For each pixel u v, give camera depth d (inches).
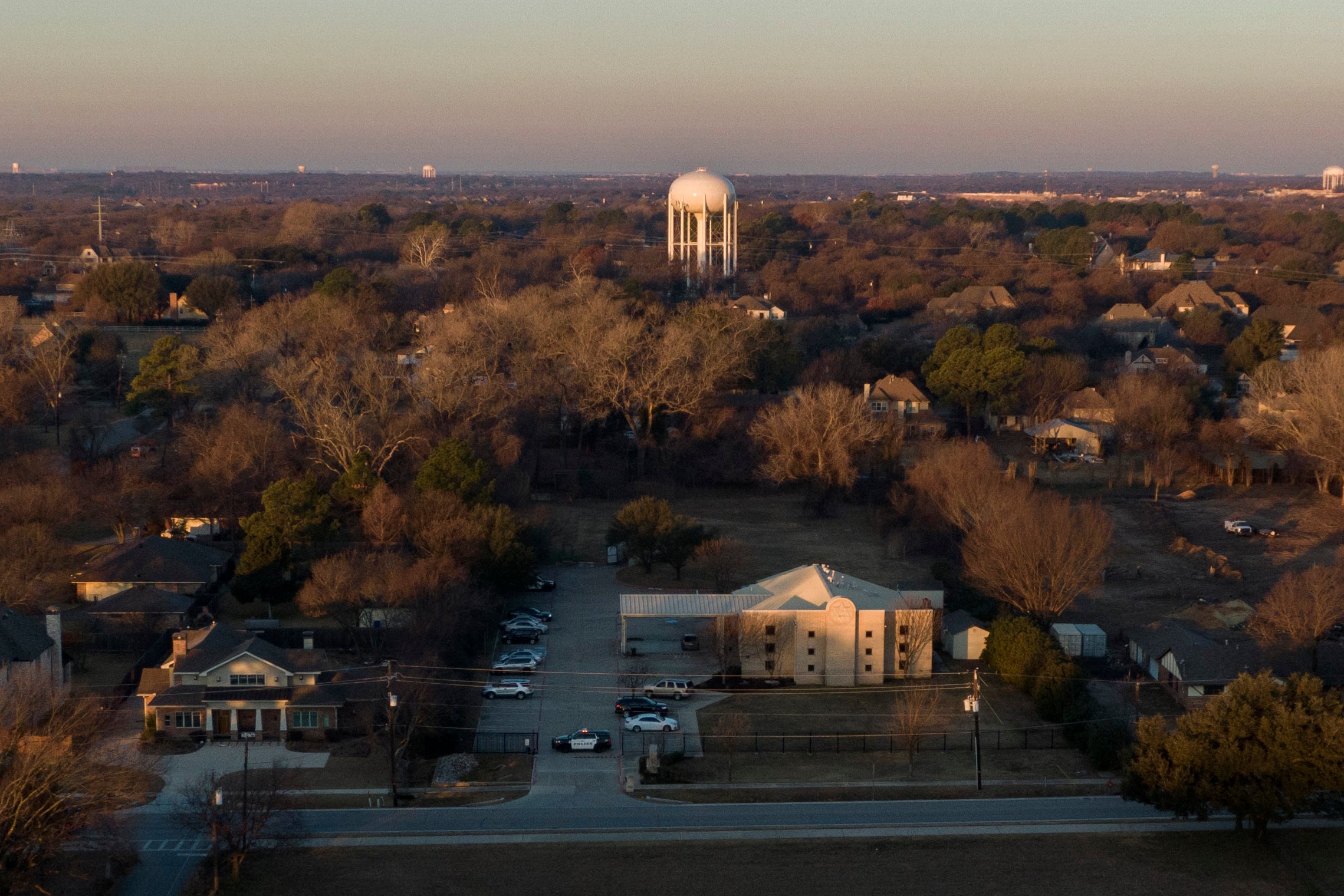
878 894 2380.7
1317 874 2475.4
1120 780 2805.1
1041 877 2449.6
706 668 3526.1
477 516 3929.6
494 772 2861.7
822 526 4928.6
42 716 2741.1
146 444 5142.7
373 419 5049.2
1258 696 2593.5
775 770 2906.0
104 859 2372.0
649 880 2411.4
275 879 2386.8
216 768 2829.7
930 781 2856.8
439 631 3346.5
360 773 2837.1
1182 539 4616.1
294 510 3843.5
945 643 3759.8
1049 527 3762.3
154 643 3442.4
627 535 4313.5
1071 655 3543.3
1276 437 5452.8
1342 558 4023.1
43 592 3715.6
